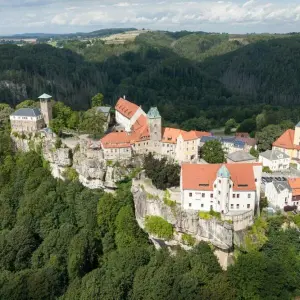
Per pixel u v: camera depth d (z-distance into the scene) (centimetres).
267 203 14450
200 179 13325
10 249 14412
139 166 17075
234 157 16425
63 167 18488
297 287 12156
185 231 13488
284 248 12575
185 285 11250
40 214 16038
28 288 12500
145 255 13375
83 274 13762
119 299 11562
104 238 15175
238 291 11694
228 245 12588
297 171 17288
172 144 17538
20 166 19012
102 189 17125
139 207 14800
